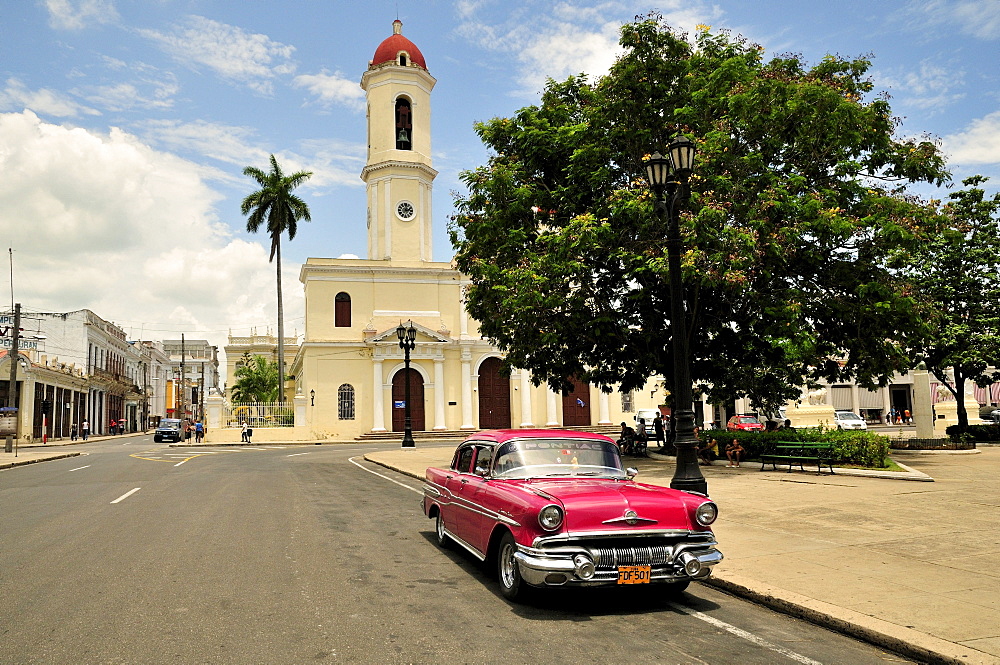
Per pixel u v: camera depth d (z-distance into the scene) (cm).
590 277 1859
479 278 2075
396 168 4844
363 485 1705
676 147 1071
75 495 1506
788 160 1783
